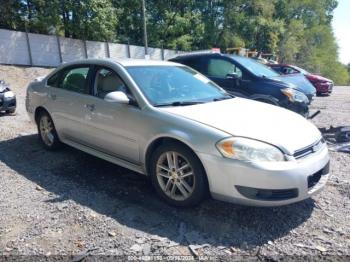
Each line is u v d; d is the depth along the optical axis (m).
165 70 4.70
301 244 3.07
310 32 57.25
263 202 3.17
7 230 3.24
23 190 4.11
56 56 22.81
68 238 3.13
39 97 5.55
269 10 40.62
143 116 3.88
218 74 7.84
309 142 3.48
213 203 3.78
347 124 8.63
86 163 5.04
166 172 3.76
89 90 4.66
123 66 4.41
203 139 3.37
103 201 3.85
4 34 19.94
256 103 4.48
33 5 23.61
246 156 3.18
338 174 4.71
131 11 31.78
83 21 24.31
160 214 3.57
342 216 3.57
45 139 5.60
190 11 36.09
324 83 16.42
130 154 4.10
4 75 17.11
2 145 5.89
